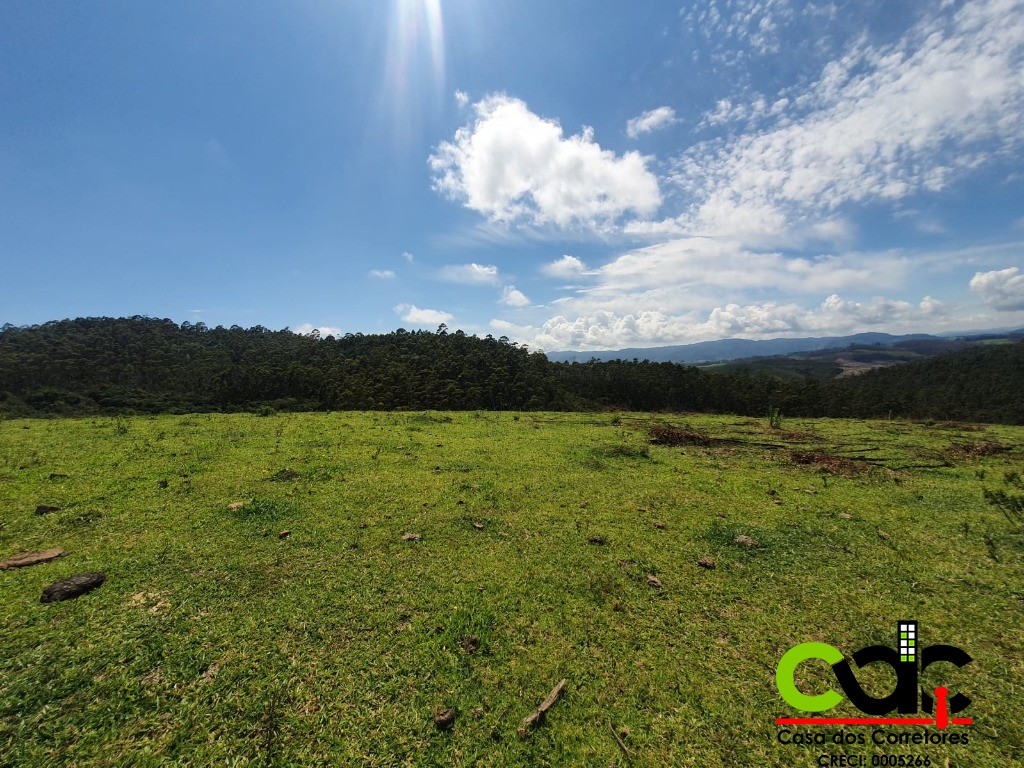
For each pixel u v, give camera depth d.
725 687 4.00
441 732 3.47
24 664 4.07
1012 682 4.07
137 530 7.22
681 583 5.81
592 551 6.75
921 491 10.09
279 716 3.57
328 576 5.83
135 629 4.63
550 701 3.74
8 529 7.16
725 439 17.78
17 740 3.31
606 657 4.36
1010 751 3.39
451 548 6.77
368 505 8.59
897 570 6.20
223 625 4.72
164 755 3.22
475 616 4.96
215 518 7.75
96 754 3.23
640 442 16.70
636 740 3.45
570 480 10.73
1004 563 6.41
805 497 9.64
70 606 5.02
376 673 4.06
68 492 9.02
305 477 10.45
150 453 12.89
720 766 3.26
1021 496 9.38
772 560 6.53
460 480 10.48
